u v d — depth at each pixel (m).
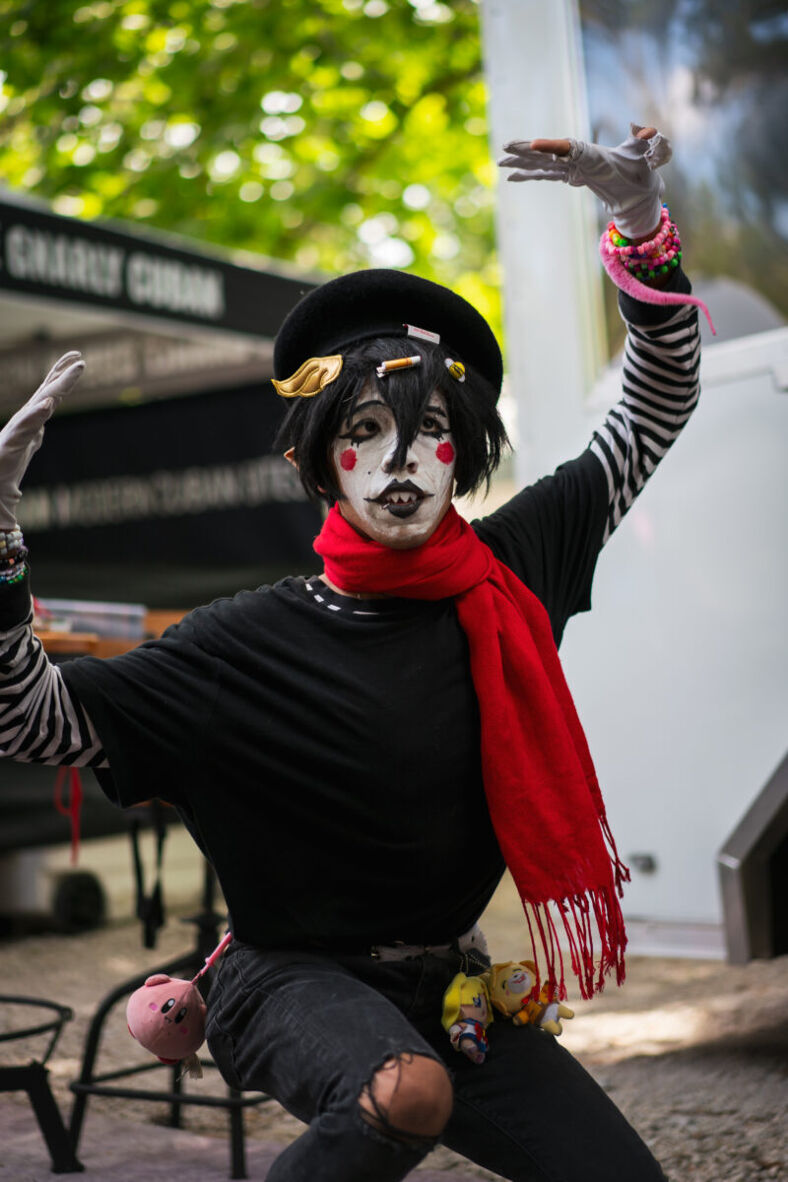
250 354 6.87
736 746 3.53
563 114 3.88
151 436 7.17
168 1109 3.68
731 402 3.53
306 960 1.89
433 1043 1.94
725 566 3.55
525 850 1.91
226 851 1.93
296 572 6.85
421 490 1.96
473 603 2.00
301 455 2.07
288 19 10.77
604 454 2.29
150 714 1.89
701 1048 3.80
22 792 6.09
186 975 3.73
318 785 1.89
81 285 5.69
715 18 3.57
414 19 10.88
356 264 12.61
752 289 3.52
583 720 3.82
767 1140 3.01
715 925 3.57
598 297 3.88
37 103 10.82
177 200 11.35
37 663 1.79
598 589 3.79
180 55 10.89
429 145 12.08
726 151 3.56
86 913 6.27
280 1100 1.84
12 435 1.69
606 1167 1.78
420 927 1.95
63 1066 4.11
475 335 2.14
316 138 11.66
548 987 1.92
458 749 1.95
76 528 7.17
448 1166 3.13
